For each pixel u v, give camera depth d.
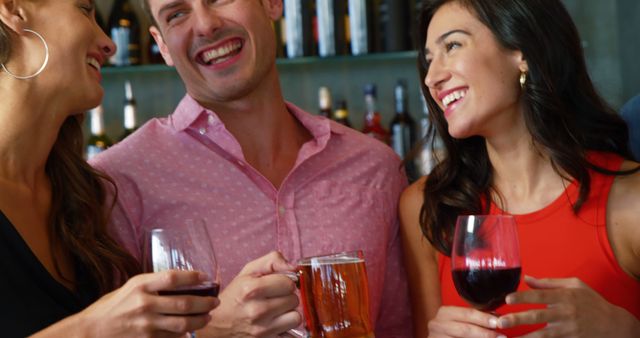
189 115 2.04
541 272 1.95
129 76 3.38
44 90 1.70
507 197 2.05
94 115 3.11
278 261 1.61
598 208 1.93
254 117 2.09
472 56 1.95
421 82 2.14
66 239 1.78
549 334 1.63
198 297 1.39
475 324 1.64
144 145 2.04
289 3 3.18
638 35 3.10
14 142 1.70
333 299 1.53
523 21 1.93
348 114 3.34
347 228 2.09
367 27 3.16
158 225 2.00
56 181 1.82
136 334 1.38
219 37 2.00
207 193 2.03
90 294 1.80
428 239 2.09
